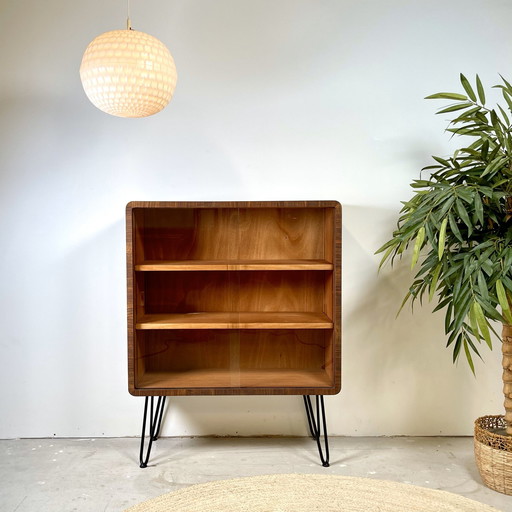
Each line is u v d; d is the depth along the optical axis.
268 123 3.10
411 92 3.11
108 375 3.15
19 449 3.01
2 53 3.05
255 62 3.08
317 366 2.88
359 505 1.70
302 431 3.19
